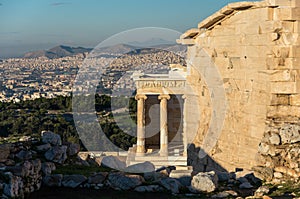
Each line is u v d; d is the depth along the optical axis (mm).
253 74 21438
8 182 15219
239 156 22312
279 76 20297
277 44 20281
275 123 20219
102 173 18094
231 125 23172
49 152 20484
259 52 20984
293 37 20203
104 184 17609
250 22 21594
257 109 21141
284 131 19625
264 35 20594
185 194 16844
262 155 19922
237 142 22547
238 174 19625
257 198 15883
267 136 20047
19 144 20516
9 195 14938
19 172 16234
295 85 20188
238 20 22500
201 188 17156
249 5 21156
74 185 17500
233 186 18312
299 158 18969
